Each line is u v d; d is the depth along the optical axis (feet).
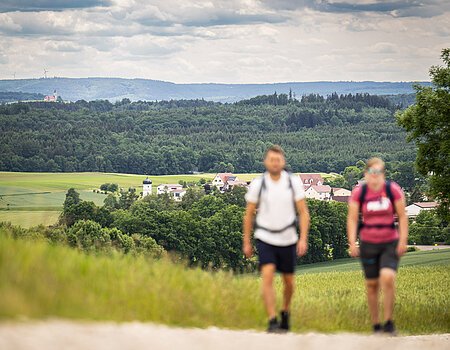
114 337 51.44
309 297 133.49
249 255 80.53
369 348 67.41
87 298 63.98
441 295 256.52
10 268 60.54
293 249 79.71
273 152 79.25
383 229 82.38
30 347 41.06
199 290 86.38
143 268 87.97
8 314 51.11
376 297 85.51
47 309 56.39
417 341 82.33
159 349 49.42
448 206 299.58
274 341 64.80
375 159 82.79
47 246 83.82
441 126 293.02
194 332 65.16
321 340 70.18
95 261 83.10
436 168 295.89
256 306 92.27
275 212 79.05
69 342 45.21
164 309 73.92
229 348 55.62
